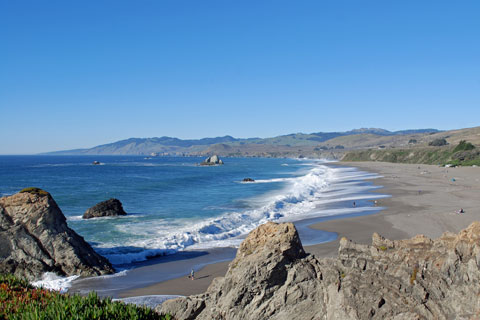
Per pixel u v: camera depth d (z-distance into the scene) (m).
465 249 8.71
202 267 24.36
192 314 11.34
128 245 29.50
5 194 66.50
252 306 10.36
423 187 61.31
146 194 64.94
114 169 156.62
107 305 9.97
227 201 55.66
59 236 23.81
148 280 22.11
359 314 8.99
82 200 57.66
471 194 49.16
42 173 126.19
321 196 56.69
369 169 123.00
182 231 33.62
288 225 11.17
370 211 40.69
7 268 22.62
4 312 9.68
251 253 11.36
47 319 9.08
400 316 8.70
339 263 10.21
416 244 9.60
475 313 7.85
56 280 22.19
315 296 10.09
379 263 9.66
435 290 8.74
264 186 79.50
